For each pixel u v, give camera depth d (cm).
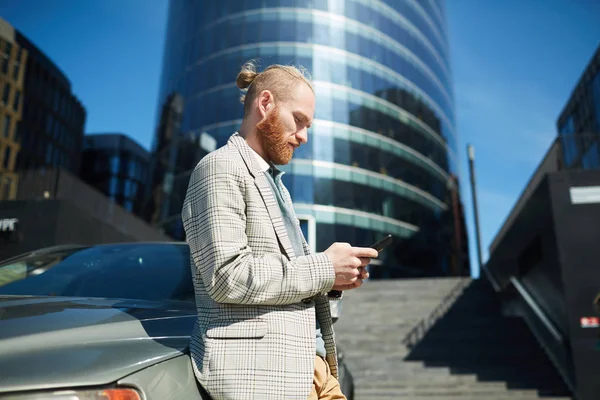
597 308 554
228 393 122
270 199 141
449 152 3744
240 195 135
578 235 1060
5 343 120
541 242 1176
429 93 3725
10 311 146
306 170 2841
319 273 133
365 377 1082
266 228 137
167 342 137
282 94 151
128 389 114
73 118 6169
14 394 107
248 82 163
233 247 128
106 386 113
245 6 3362
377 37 3497
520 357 1138
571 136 1152
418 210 3175
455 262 3356
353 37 3369
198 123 3133
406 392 993
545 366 1082
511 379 1037
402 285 1719
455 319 1415
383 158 3122
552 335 1070
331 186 2853
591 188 1089
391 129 3262
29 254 270
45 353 118
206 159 140
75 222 1277
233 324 128
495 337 1288
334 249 139
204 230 131
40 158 5384
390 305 1575
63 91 5953
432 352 1211
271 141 149
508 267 1440
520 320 1362
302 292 130
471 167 2403
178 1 3900
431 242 3167
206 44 3384
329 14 3353
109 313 152
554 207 1090
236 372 123
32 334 125
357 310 1562
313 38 3241
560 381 1011
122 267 247
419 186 3262
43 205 1221
